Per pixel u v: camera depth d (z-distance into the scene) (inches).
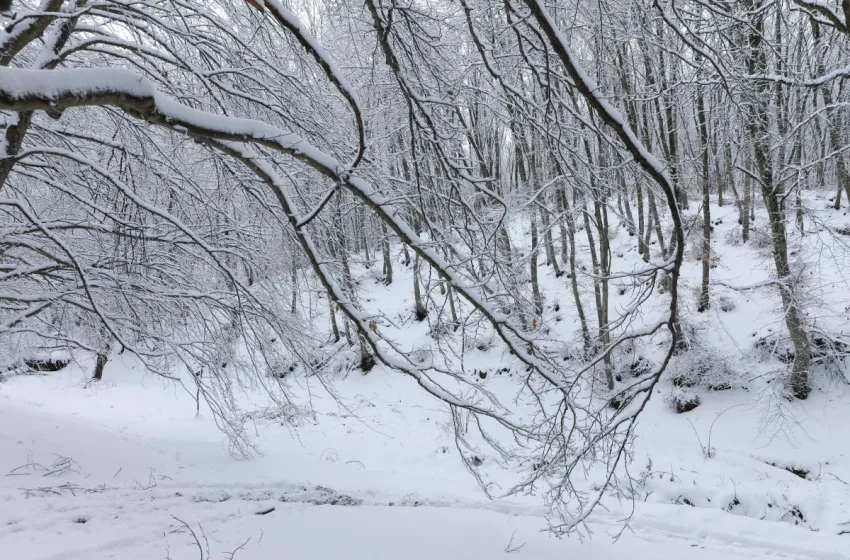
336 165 132.5
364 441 485.4
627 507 323.0
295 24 107.4
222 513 245.8
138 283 301.3
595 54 252.2
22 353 430.0
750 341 558.6
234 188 292.7
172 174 317.1
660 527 295.0
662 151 542.3
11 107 82.6
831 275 605.0
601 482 371.2
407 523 258.7
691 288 639.1
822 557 267.3
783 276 498.3
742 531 293.3
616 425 161.2
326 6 215.5
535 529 270.8
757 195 949.2
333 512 266.8
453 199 182.4
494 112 240.1
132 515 228.5
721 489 368.8
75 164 303.0
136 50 245.9
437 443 482.3
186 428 498.3
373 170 230.5
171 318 335.3
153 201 318.3
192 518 234.7
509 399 540.1
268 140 122.3
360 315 156.6
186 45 271.3
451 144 209.0
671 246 514.9
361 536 236.1
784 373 503.5
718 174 794.2
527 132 244.5
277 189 140.4
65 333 352.2
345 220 282.7
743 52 313.9
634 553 251.9
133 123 281.4
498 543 243.1
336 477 344.8
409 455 448.8
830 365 493.7
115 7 241.0
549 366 187.2
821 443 429.7
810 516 342.3
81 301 289.7
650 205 586.2
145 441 392.5
